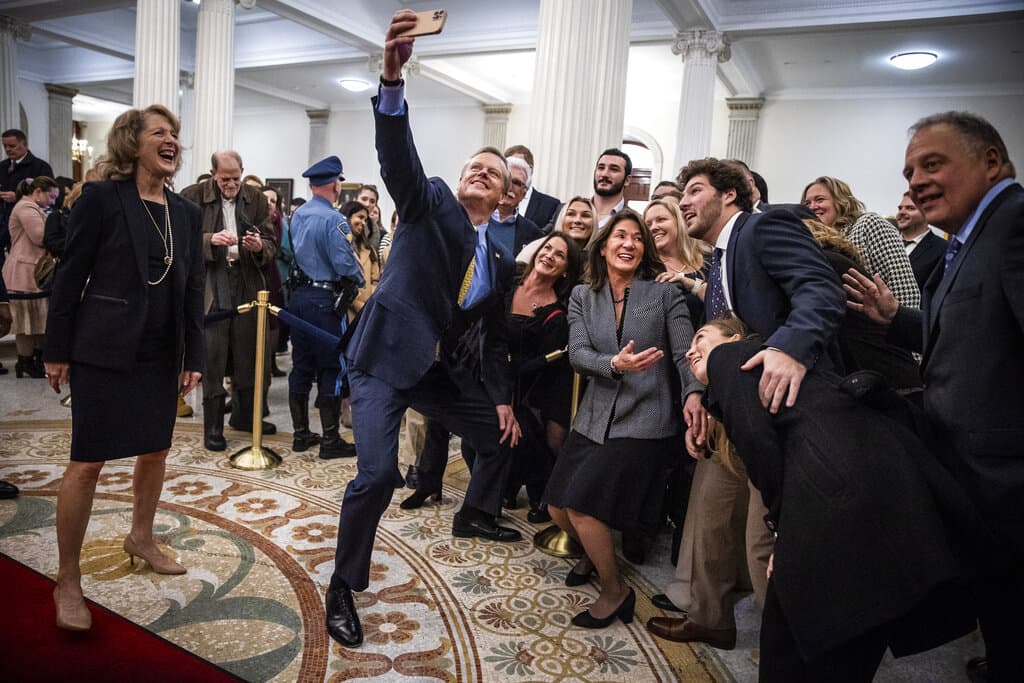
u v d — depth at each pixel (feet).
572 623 8.38
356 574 7.72
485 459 9.62
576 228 12.14
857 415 4.89
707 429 7.65
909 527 4.48
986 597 5.70
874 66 34.68
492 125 49.80
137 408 7.72
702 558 7.93
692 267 10.41
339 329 14.06
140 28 27.63
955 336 5.33
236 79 48.49
